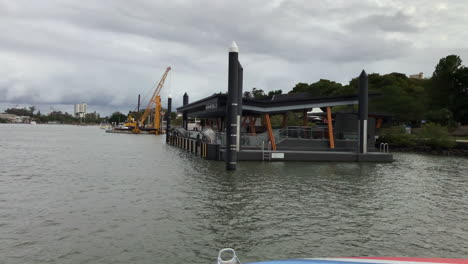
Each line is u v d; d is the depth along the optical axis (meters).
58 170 25.45
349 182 20.83
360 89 32.50
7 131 131.62
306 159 31.78
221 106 33.41
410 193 17.94
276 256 9.05
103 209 13.73
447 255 9.38
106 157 36.19
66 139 77.50
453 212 14.08
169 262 8.56
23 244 9.71
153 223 11.84
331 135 34.19
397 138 53.47
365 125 32.62
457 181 22.38
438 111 63.88
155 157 36.28
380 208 14.50
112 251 9.25
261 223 11.95
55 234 10.60
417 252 9.55
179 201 15.20
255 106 32.00
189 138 48.25
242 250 9.43
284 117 40.56
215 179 21.22
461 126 65.38
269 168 26.67
